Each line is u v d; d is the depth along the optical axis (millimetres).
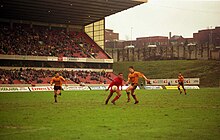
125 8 69250
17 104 20172
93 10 70312
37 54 65125
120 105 18359
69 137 7770
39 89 50031
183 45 91688
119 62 91188
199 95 30750
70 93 37906
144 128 9164
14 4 62531
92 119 11469
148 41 121562
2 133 8445
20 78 58062
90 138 7602
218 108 15820
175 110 14766
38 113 13914
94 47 79938
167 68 81188
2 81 54812
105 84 64938
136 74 19438
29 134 8266
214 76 71375
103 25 80750
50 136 7945
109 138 7582
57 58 66688
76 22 82500
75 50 74000
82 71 70250
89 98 26938
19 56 62188
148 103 19875
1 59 60531
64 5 65000
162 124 9984
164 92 39594
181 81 33531
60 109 15945
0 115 13102
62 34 79750
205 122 10375
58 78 22375
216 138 7508
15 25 75188
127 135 7988
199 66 78000
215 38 107750
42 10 68438
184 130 8719
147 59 96125
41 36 74000
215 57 84688
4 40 65812
